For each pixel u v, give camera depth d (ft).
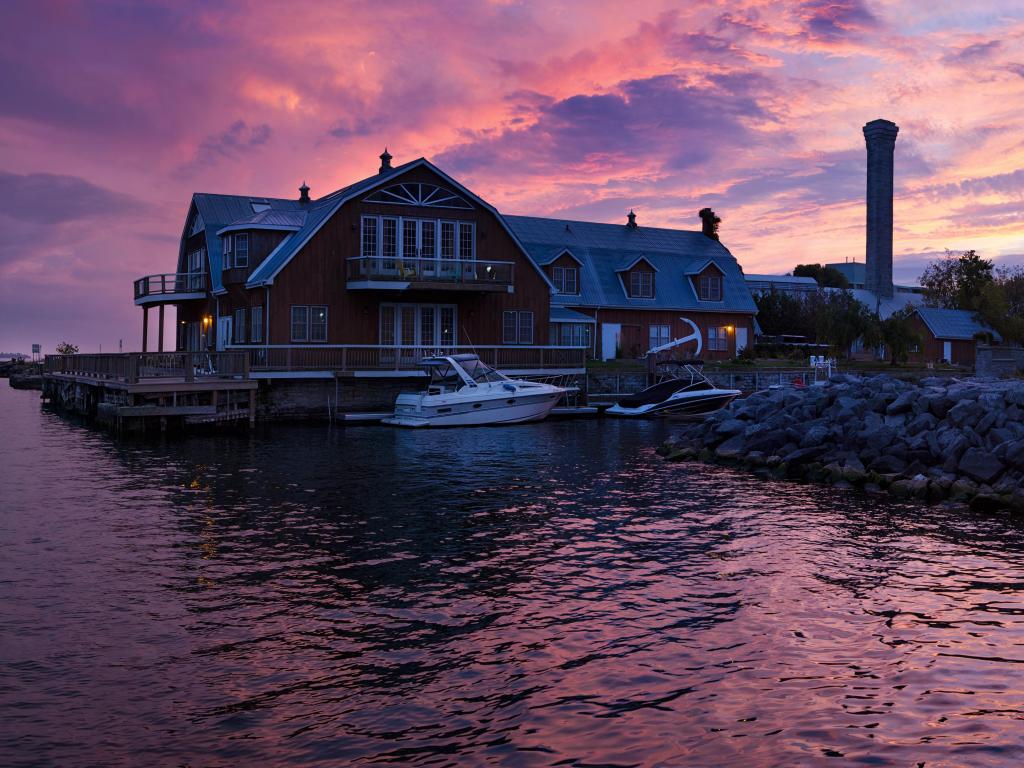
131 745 21.94
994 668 27.50
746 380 156.35
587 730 22.90
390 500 56.90
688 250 198.70
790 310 216.95
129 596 34.60
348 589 35.78
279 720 23.40
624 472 72.13
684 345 181.16
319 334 124.47
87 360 131.34
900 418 77.66
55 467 71.87
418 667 27.20
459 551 42.65
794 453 72.90
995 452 61.16
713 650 28.91
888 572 39.63
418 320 132.16
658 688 25.68
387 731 22.79
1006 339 250.37
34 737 22.34
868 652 28.89
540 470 72.33
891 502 59.21
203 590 35.50
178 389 101.45
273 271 120.16
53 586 35.99
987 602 34.83
